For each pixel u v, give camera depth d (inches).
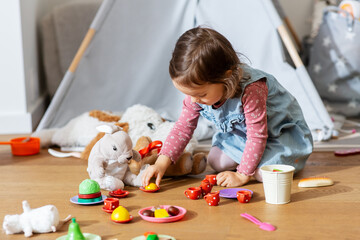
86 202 43.7
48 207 37.6
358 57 90.1
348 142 70.4
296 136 54.7
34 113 90.5
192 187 46.6
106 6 81.3
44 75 111.3
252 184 50.3
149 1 82.7
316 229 36.8
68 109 81.9
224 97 45.7
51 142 73.2
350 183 50.1
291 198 45.1
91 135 69.2
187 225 38.1
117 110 85.0
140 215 39.5
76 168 59.6
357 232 36.0
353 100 93.5
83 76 82.5
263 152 49.6
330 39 92.4
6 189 50.3
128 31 83.0
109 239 35.4
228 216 40.1
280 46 76.8
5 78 85.4
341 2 93.4
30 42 94.4
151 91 85.4
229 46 43.8
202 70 40.9
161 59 84.4
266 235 35.7
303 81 73.7
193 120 51.1
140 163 49.9
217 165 54.7
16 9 83.7
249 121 47.2
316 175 53.9
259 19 77.6
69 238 34.1
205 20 81.4
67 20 104.5
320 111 72.6
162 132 63.3
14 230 37.2
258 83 47.4
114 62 83.7
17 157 66.9
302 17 116.0
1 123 85.7
